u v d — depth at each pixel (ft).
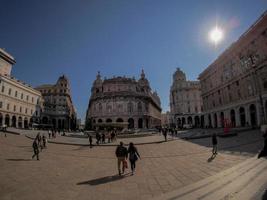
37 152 46.68
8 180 28.40
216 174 30.42
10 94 192.24
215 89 176.45
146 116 264.72
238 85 142.82
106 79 296.10
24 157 48.85
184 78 302.25
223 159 42.63
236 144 64.49
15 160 44.06
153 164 41.34
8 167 36.68
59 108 311.88
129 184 27.25
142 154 55.67
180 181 27.89
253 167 32.76
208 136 91.81
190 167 36.76
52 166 39.24
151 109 308.19
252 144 61.16
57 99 313.94
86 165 41.11
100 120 258.37
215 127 179.32
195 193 22.49
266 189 21.67
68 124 327.67
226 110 158.40
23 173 32.71
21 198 21.76
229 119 153.99
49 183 27.55
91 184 27.30
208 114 192.03
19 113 204.74
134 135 121.80
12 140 85.51
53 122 303.07
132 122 256.93
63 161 45.42
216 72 175.94
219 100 171.01
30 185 26.45
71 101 377.71
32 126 210.18
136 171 35.19
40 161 44.32
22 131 139.64
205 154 51.11
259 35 119.55
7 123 187.42
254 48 124.57
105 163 43.62
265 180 24.98
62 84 326.03
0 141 78.38
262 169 30.73
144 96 274.36
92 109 273.54
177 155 51.88
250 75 128.57
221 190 22.85
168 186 25.82
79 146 78.43
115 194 23.25
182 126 250.37
